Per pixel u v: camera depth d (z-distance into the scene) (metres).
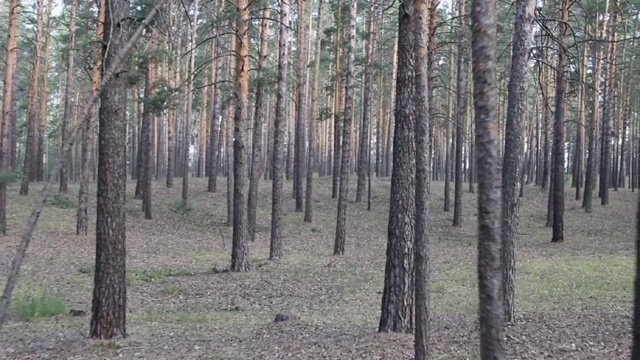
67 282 14.72
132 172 45.44
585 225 26.34
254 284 14.99
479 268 3.98
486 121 3.98
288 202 31.39
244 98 16.42
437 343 9.09
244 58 16.22
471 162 36.50
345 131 19.94
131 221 26.09
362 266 17.81
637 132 47.94
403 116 9.14
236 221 16.77
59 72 41.50
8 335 9.52
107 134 8.94
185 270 16.88
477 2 4.01
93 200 29.53
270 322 10.95
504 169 10.16
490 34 3.99
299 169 29.17
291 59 39.91
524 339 9.14
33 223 4.02
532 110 45.44
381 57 37.28
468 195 35.00
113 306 9.21
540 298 12.57
